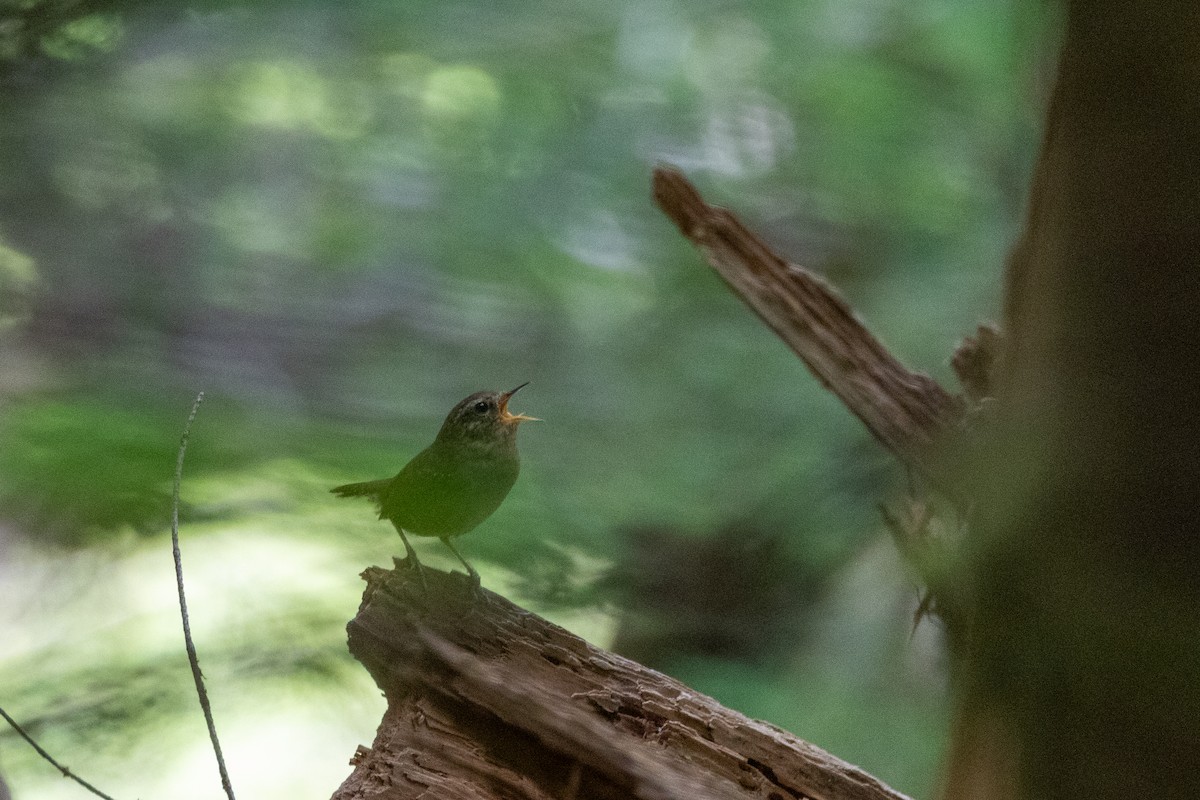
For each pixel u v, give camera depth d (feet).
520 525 31.65
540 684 17.80
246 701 30.63
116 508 28.14
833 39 45.60
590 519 33.83
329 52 44.45
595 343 44.55
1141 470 9.73
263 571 31.60
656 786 16.21
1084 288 9.96
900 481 38.01
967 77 42.96
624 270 45.32
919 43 44.27
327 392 38.17
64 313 40.29
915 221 44.06
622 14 47.42
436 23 44.88
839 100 45.09
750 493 39.17
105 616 33.83
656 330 44.37
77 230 42.96
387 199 46.34
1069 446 10.06
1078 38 10.12
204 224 45.37
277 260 45.42
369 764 17.44
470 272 45.37
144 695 30.78
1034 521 10.37
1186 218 9.37
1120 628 9.93
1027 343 11.35
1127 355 9.71
